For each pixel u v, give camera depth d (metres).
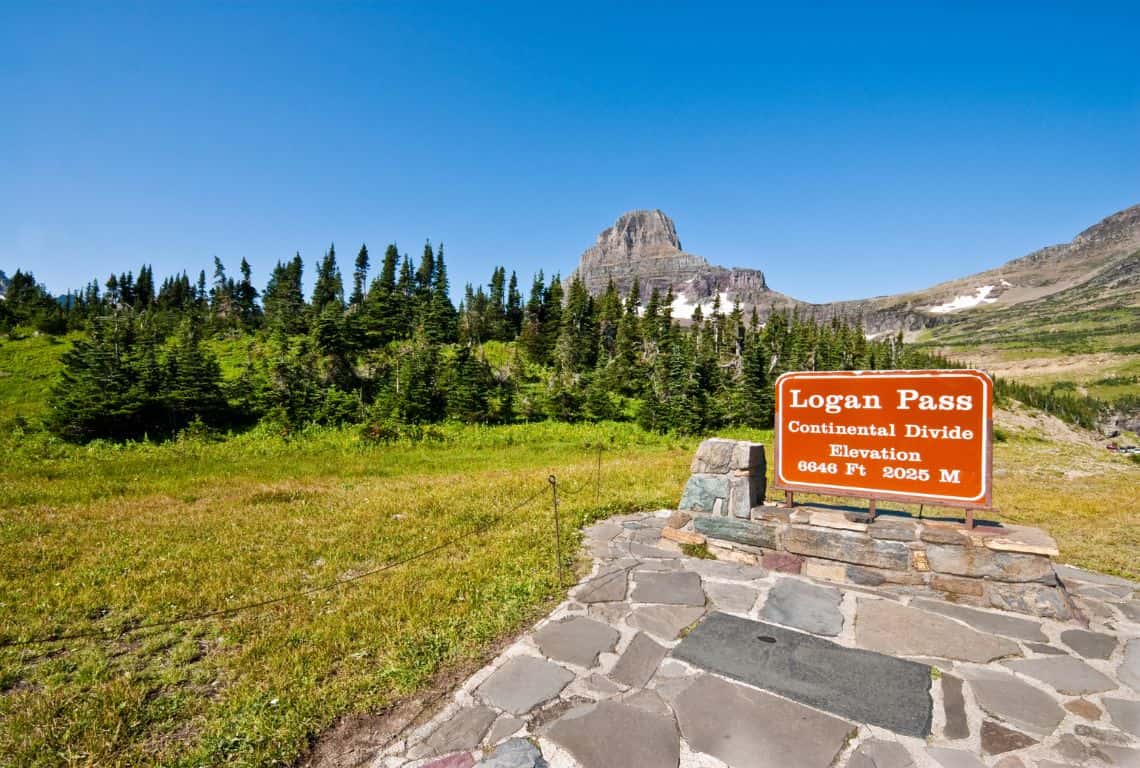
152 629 5.32
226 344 49.69
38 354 44.41
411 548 7.91
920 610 5.57
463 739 3.61
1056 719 3.79
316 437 26.77
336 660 4.68
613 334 66.44
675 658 4.64
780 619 5.38
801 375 7.14
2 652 4.82
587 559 7.22
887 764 3.35
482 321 66.56
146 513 10.50
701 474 7.60
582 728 3.70
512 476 14.95
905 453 6.44
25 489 13.39
